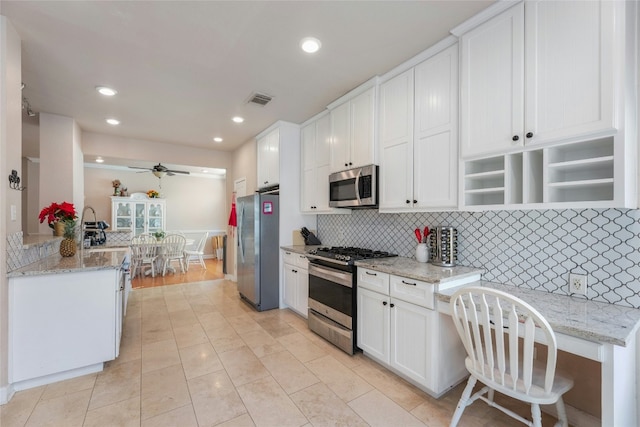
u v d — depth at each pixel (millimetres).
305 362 2350
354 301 2455
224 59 2270
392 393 1933
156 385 2023
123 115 3453
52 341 2029
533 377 1403
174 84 2682
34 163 5441
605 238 1530
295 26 1873
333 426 1629
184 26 1874
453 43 1969
